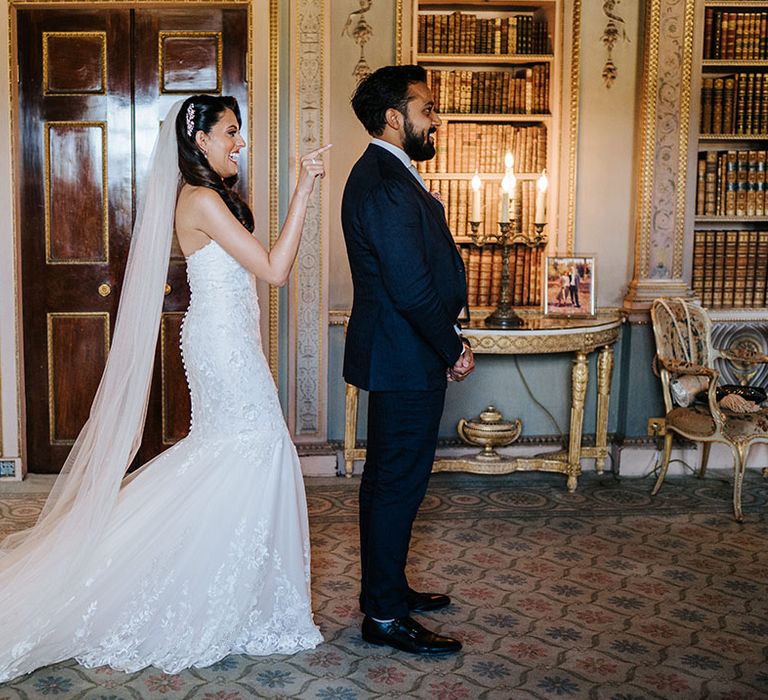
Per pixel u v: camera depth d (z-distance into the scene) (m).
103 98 5.33
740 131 5.57
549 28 5.49
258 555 3.14
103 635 3.12
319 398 5.46
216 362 3.16
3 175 5.26
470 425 5.30
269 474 3.17
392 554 3.21
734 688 3.00
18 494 5.13
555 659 3.18
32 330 5.46
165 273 3.27
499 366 5.59
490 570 4.00
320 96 5.24
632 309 5.45
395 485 3.19
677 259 5.49
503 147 5.48
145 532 3.14
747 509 4.92
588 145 5.48
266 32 5.17
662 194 5.42
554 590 3.79
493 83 5.46
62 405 5.50
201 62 5.31
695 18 5.32
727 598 3.73
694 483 5.40
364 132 5.34
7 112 5.23
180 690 2.95
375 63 5.31
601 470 5.46
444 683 3.01
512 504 4.96
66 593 3.08
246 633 3.19
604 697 2.93
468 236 5.49
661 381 5.25
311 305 5.38
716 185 5.61
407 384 3.13
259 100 5.21
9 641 3.01
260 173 5.25
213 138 3.22
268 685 2.98
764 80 5.55
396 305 3.05
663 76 5.34
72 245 5.42
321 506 4.89
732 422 4.81
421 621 3.47
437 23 5.41
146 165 5.38
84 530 3.12
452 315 3.25
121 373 3.23
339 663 3.14
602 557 4.18
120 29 5.29
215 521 3.11
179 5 5.21
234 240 3.11
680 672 3.10
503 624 3.46
